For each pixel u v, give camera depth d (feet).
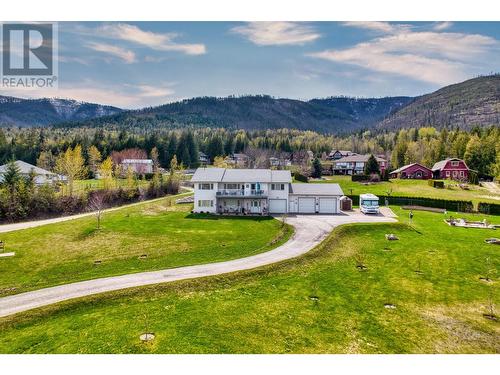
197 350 72.64
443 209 227.20
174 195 306.35
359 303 97.71
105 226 171.94
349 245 147.54
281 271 116.16
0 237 155.53
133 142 529.04
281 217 200.85
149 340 75.15
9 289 105.29
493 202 236.63
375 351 76.43
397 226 174.60
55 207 228.22
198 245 146.51
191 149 543.80
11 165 244.63
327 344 77.97
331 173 409.49
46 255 136.46
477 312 95.25
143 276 109.91
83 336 76.74
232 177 219.20
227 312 88.63
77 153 361.10
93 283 104.32
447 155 430.20
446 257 135.03
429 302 99.96
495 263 129.49
